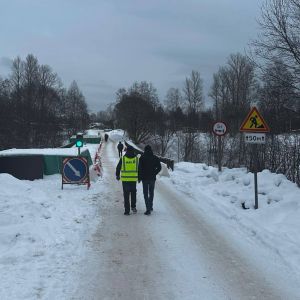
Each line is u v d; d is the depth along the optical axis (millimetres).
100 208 12641
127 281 6562
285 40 17500
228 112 65062
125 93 95250
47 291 6078
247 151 23469
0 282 6336
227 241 8906
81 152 23953
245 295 6062
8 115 68062
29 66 91812
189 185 17391
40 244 8367
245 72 71438
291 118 19109
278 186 13516
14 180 14477
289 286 6410
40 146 75375
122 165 11781
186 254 7988
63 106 107250
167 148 76312
